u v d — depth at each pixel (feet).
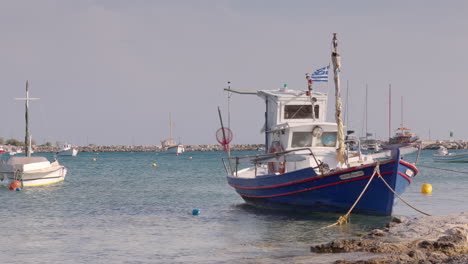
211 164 305.12
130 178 180.65
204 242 62.54
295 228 70.03
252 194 89.92
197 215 85.51
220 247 59.21
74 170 242.99
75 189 134.41
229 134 97.35
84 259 54.54
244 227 72.49
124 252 57.62
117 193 124.06
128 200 108.68
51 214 87.81
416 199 105.29
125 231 70.85
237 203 101.35
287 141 83.41
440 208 91.15
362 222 72.08
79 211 91.50
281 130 85.35
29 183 141.90
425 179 160.97
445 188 129.70
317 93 87.86
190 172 218.59
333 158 82.79
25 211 91.71
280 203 83.76
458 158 267.80
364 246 51.57
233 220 79.10
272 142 90.48
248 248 57.93
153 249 58.95
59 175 156.87
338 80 79.30
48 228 73.56
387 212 72.90
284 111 87.71
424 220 61.77
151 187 141.18
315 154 82.58
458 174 184.24
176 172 219.20
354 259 47.21
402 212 86.43
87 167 275.59
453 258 44.06
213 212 88.63
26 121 158.81
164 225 75.72
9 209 94.43
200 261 52.19
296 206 81.41
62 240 64.69
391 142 351.67
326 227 69.36
